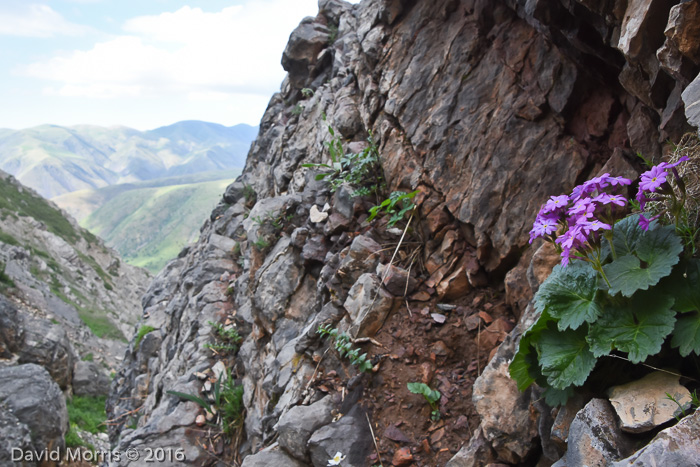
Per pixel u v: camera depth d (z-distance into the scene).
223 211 11.18
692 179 2.33
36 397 14.57
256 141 11.82
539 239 3.83
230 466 5.08
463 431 3.47
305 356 4.71
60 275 51.22
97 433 18.92
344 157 5.80
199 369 6.44
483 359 3.80
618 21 2.97
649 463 1.74
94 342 36.84
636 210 2.66
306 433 3.88
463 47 5.04
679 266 2.14
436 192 4.68
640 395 2.12
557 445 2.57
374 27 6.24
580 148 3.93
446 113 4.85
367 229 5.19
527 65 4.43
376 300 4.33
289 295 5.77
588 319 2.23
